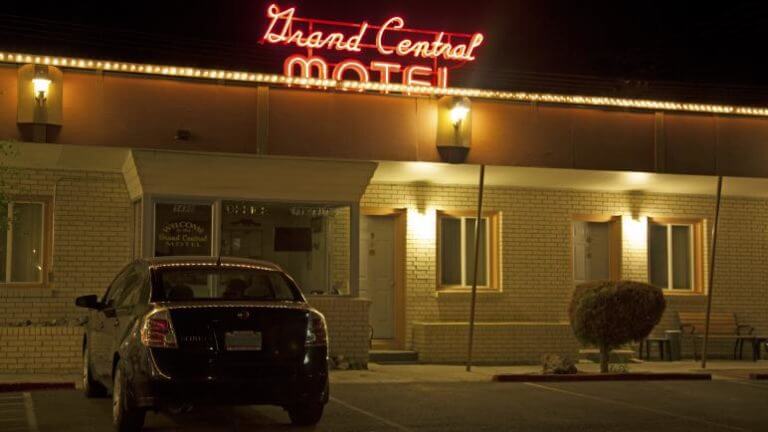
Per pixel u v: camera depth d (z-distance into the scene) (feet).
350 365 55.83
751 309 71.10
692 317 69.15
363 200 62.54
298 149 54.60
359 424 36.32
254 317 32.83
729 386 50.52
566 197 67.15
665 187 67.21
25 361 50.47
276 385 32.71
